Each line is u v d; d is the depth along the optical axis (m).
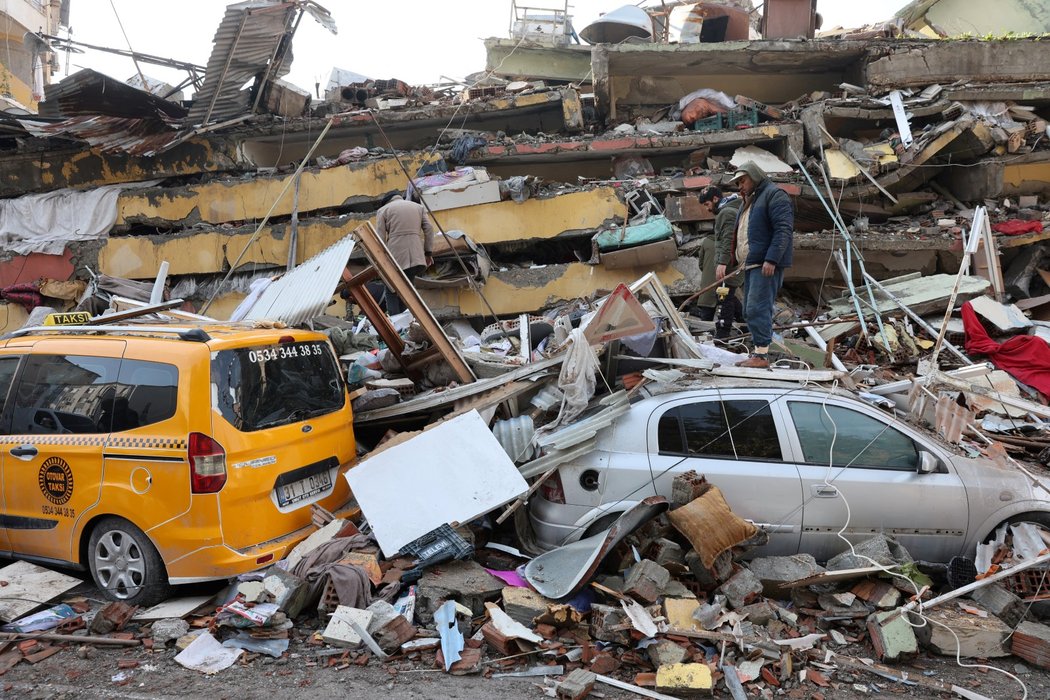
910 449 5.33
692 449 5.27
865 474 5.21
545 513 5.32
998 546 5.09
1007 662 4.43
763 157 12.05
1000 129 11.73
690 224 11.72
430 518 5.05
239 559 4.74
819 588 4.94
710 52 12.69
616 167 12.70
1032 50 12.45
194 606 4.75
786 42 12.61
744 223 8.36
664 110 13.44
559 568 4.81
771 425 5.33
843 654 4.44
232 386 4.92
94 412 5.05
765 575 4.88
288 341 5.47
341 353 8.94
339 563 4.76
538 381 6.13
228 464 4.75
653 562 4.75
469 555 4.97
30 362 5.48
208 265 12.83
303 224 12.57
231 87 12.30
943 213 12.08
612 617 4.40
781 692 4.07
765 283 8.03
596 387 6.21
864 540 5.20
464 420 5.50
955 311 10.05
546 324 9.24
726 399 5.40
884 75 12.45
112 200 13.14
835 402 5.40
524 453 5.62
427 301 11.59
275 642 4.40
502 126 13.84
